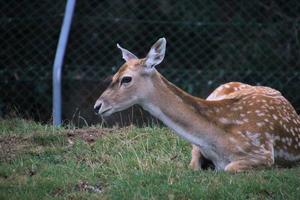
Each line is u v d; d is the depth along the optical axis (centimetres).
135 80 1124
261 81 1650
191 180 1047
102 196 1012
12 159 1168
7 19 1639
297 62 1650
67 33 1473
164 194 1006
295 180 1042
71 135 1276
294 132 1162
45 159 1180
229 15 1680
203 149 1130
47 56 1642
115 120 1520
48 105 1622
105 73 1656
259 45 1658
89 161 1173
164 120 1127
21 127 1331
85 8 1677
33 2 1647
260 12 1667
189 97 1126
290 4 1664
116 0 1686
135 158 1168
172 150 1218
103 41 1669
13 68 1638
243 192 1014
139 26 1677
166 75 1655
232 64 1655
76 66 1653
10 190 1032
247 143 1116
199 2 1691
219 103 1137
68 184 1054
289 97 1636
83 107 1619
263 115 1135
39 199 1003
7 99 1628
